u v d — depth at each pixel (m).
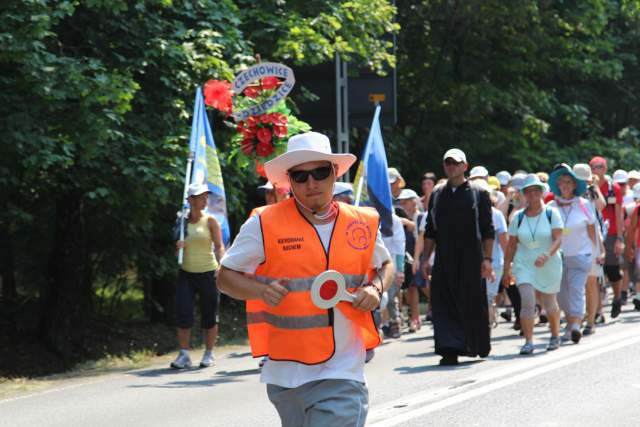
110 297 24.59
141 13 19.08
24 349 19.91
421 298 27.97
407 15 31.77
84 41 19.08
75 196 20.19
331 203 6.61
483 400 11.42
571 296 16.50
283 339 6.43
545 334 18.38
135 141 18.23
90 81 16.59
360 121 23.83
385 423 10.30
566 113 34.88
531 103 33.31
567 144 36.78
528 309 15.33
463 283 14.44
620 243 20.50
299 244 6.45
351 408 6.32
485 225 14.46
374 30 23.53
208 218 15.75
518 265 15.55
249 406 11.81
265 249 6.45
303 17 22.67
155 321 22.94
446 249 14.54
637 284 21.61
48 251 22.55
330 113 22.75
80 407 12.16
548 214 15.51
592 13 34.41
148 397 12.74
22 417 11.61
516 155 32.34
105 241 21.61
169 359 17.62
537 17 32.50
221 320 23.31
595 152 35.47
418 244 18.83
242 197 21.33
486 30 32.44
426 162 32.44
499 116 33.81
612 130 40.59
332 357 6.39
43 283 22.92
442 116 32.66
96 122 16.88
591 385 12.21
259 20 21.69
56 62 16.55
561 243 15.80
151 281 23.09
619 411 10.74
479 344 14.45
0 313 21.83
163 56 19.00
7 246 22.55
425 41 32.50
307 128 14.71
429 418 10.51
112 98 16.64
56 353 19.98
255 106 14.21
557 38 34.16
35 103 16.91
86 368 16.83
